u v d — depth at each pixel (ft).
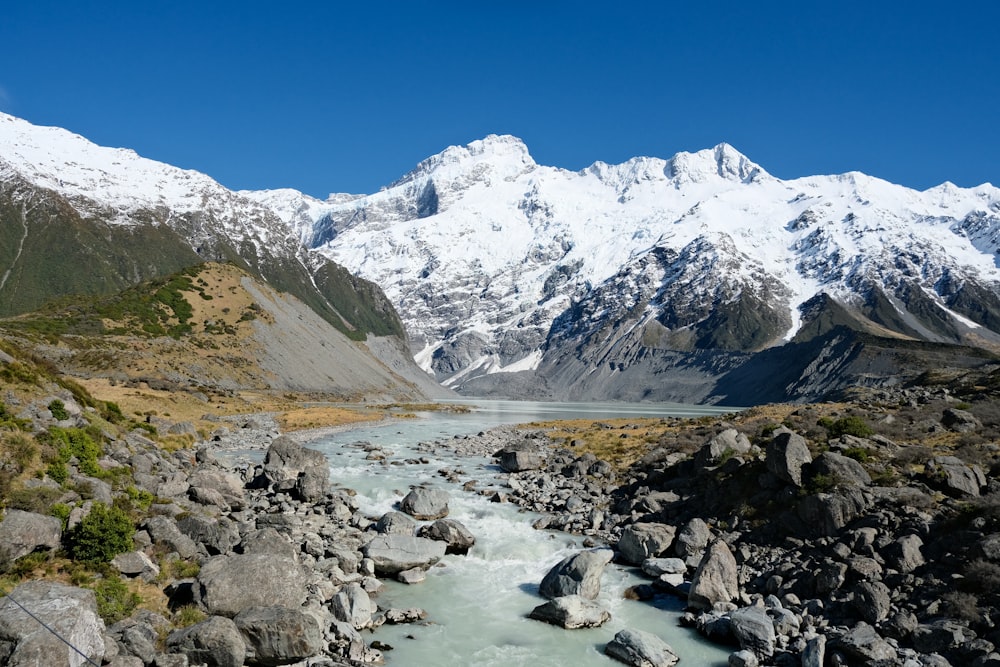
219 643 74.08
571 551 130.52
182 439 203.10
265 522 126.52
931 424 174.09
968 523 100.94
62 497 93.76
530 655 87.40
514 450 220.02
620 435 261.65
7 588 73.92
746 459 148.97
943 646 82.02
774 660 85.71
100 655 66.18
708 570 105.19
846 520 113.60
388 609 97.86
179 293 561.43
